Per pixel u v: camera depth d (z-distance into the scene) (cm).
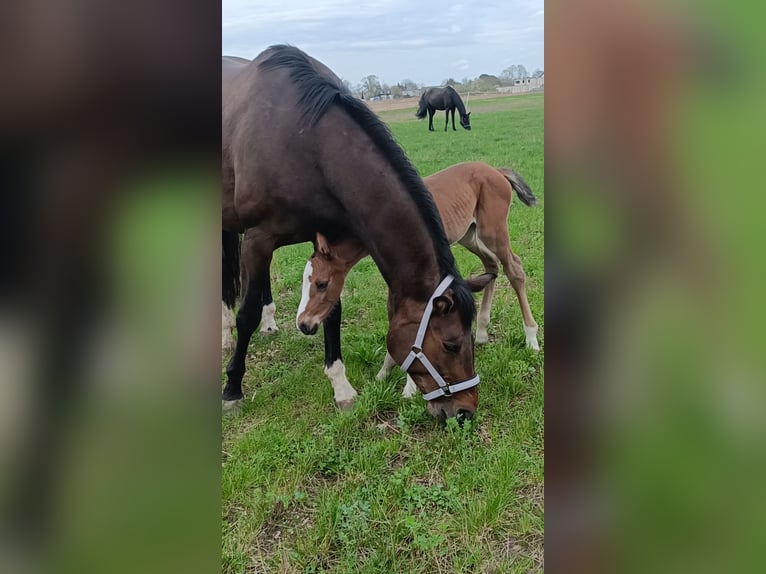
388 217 266
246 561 214
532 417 277
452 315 266
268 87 285
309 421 295
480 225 341
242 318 300
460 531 222
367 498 241
